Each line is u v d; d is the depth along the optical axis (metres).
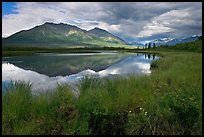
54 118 6.48
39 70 24.70
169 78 11.79
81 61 41.38
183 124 5.94
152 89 9.25
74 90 9.27
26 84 8.27
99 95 7.47
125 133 5.88
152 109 6.46
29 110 6.64
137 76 11.34
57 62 38.66
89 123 6.09
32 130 5.65
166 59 27.56
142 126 5.84
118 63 35.31
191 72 12.96
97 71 23.59
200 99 6.90
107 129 6.06
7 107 6.29
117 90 8.51
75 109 7.07
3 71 22.97
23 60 43.84
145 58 49.78
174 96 6.88
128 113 6.46
